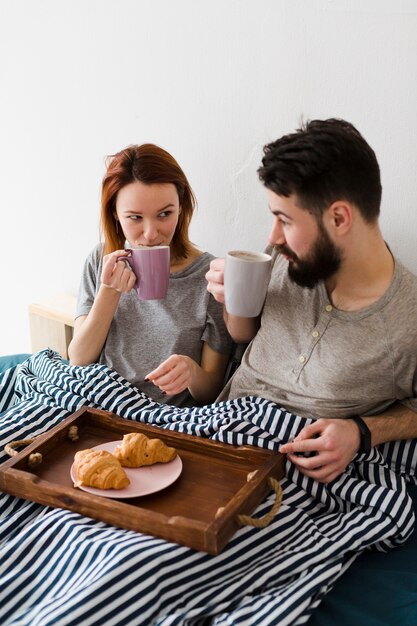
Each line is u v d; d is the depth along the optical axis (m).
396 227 1.52
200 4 1.62
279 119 1.59
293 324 1.34
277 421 1.26
